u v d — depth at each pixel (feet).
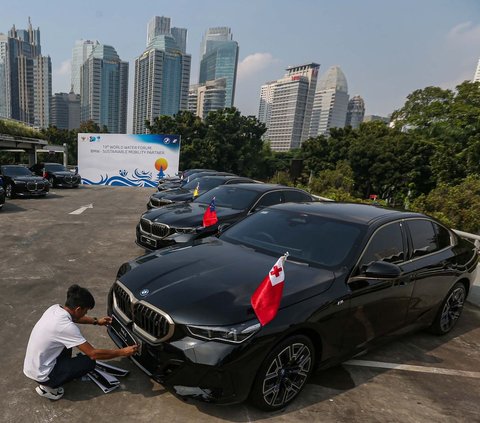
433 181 108.99
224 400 8.41
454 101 110.73
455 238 15.80
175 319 8.68
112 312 10.62
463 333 15.46
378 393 10.71
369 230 11.84
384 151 117.08
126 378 10.39
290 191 25.02
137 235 21.98
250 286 9.71
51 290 16.79
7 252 22.75
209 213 19.99
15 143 79.36
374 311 11.19
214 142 157.28
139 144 82.53
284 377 9.34
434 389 11.21
